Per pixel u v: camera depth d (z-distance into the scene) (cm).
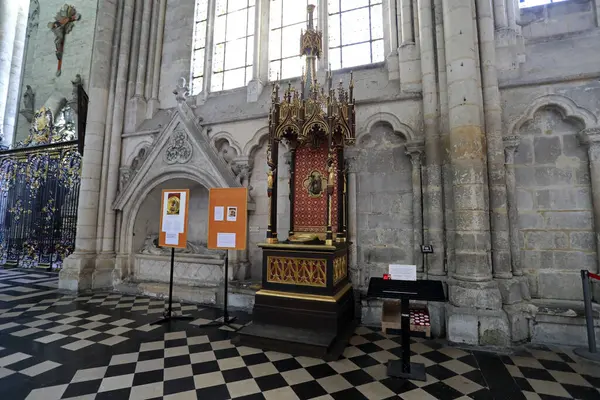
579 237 448
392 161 554
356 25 657
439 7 507
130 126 782
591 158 441
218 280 632
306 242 470
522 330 409
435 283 332
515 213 461
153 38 837
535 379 316
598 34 474
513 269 450
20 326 461
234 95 734
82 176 743
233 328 463
